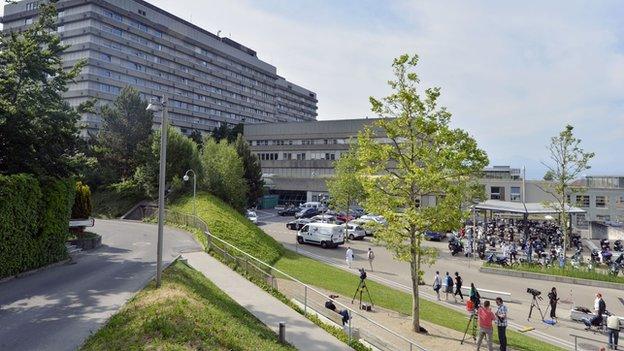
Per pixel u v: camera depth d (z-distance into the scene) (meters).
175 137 44.72
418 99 16.94
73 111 21.56
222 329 10.56
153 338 9.01
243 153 56.12
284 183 83.69
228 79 119.81
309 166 82.69
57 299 13.26
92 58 78.19
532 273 27.94
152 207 42.56
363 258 32.28
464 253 36.66
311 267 26.25
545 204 38.25
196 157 46.12
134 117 47.84
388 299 20.50
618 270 28.14
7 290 14.30
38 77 20.11
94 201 46.50
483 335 14.16
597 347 16.20
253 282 17.91
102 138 47.62
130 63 87.00
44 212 17.97
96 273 17.23
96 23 79.25
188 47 104.06
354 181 41.56
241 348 9.72
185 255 22.56
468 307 17.92
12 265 15.90
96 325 10.84
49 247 18.45
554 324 18.91
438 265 31.19
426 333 15.87
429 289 24.30
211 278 18.08
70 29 79.88
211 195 41.88
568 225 44.44
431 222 16.48
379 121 17.89
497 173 73.94
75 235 24.61
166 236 29.55
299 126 84.88
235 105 123.12
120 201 45.97
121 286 14.96
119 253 22.53
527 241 38.12
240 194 45.78
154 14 92.75
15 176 16.14
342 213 58.38
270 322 13.29
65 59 79.62
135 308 11.48
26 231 16.66
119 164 47.97
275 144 87.00
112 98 81.81
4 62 19.69
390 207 17.22
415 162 17.52
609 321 16.17
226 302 14.28
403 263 30.75
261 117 136.62
